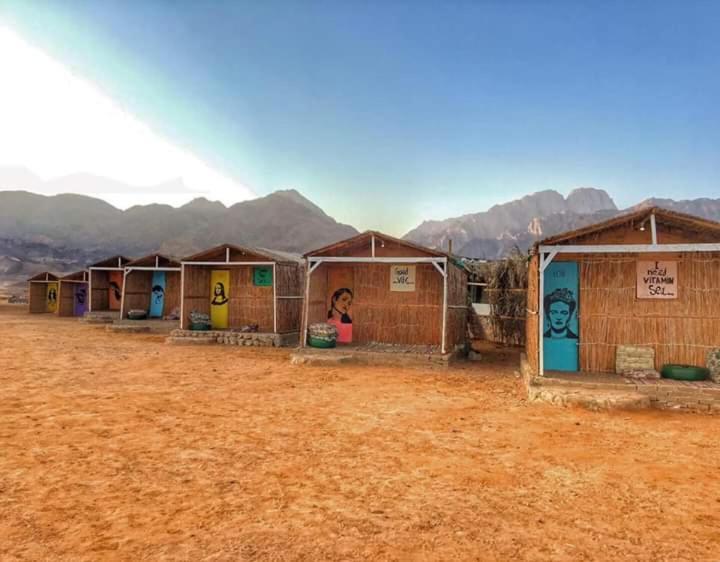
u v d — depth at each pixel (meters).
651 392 9.64
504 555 4.04
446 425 8.10
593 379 10.57
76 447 6.60
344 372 13.21
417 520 4.66
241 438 7.19
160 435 7.24
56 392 9.84
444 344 14.70
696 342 10.93
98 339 19.58
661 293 11.22
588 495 5.31
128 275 24.62
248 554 3.97
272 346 18.33
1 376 11.35
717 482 5.69
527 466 6.20
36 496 5.05
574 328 11.77
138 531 4.35
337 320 17.38
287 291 19.97
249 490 5.32
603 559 4.00
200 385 11.02
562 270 11.88
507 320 21.83
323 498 5.14
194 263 19.84
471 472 5.96
